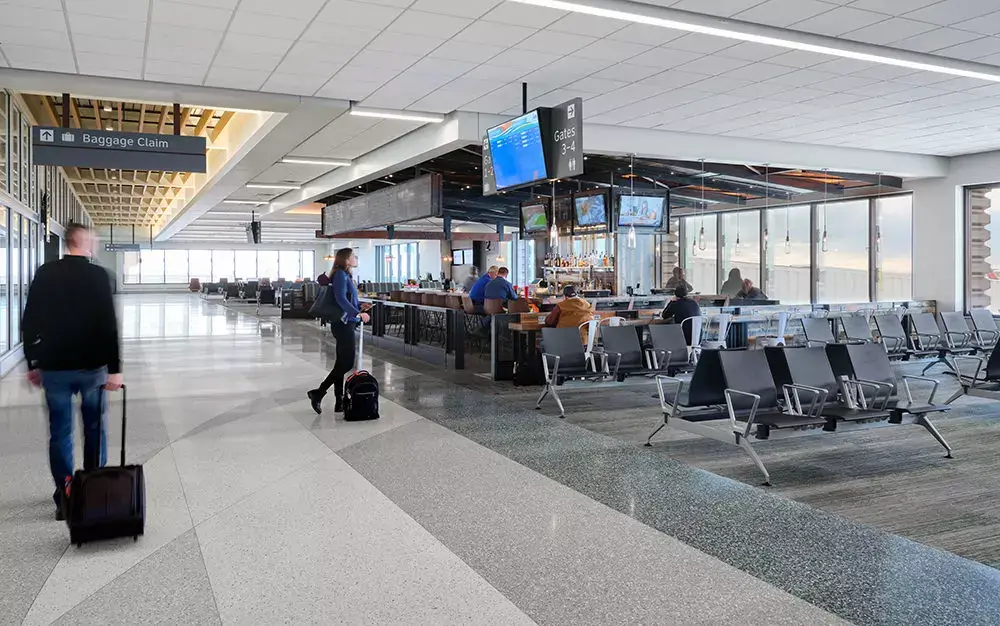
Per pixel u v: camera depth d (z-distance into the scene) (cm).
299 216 2612
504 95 903
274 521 399
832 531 389
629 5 601
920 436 621
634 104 955
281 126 1047
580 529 390
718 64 769
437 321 1105
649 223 1267
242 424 653
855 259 1418
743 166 1281
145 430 627
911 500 447
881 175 1355
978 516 417
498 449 567
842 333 1179
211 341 1431
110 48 705
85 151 806
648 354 782
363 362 1127
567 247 1396
